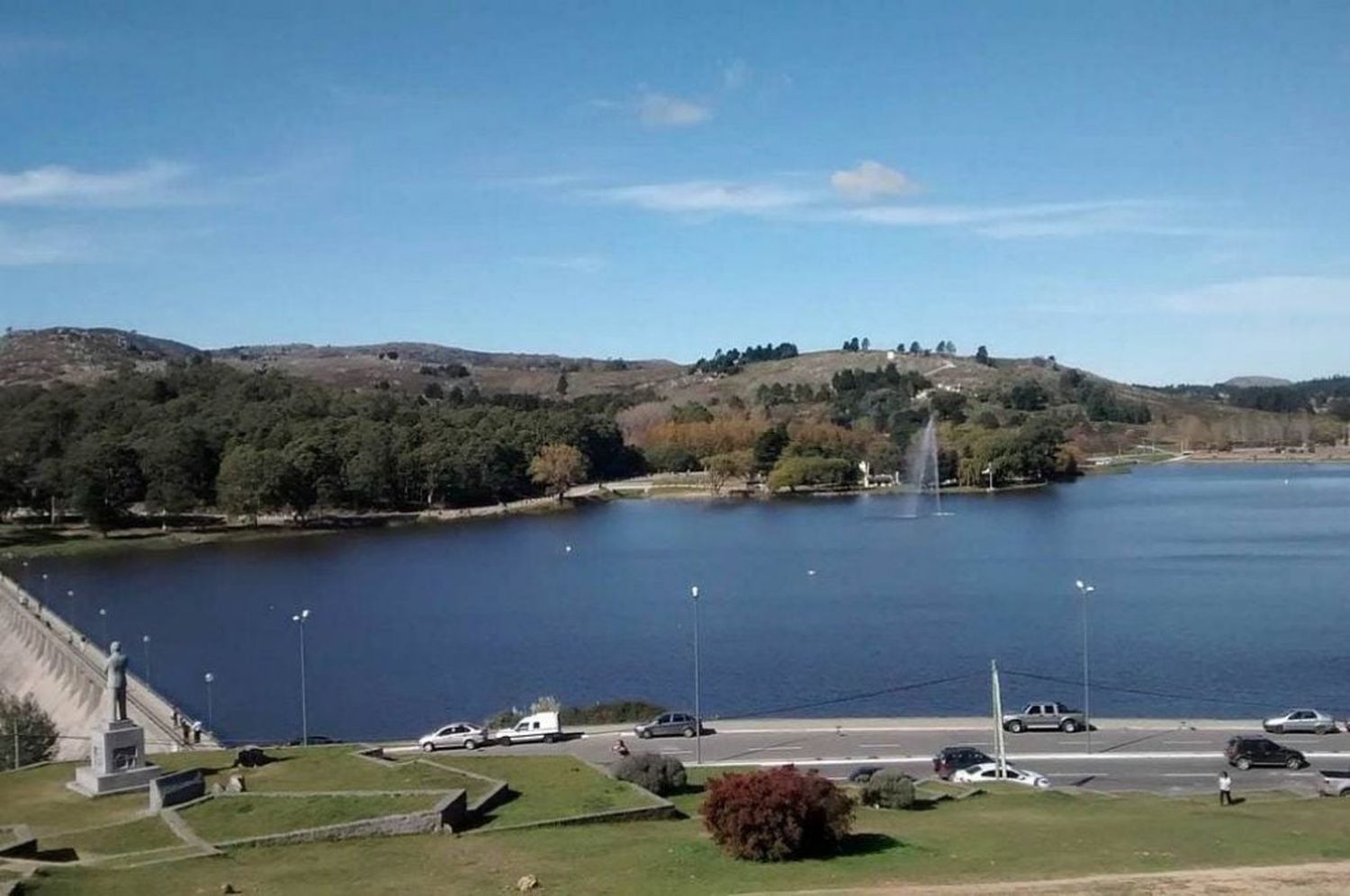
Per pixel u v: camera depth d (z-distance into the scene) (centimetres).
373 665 11425
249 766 5731
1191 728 7512
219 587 16562
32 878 3888
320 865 4112
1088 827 4528
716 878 3794
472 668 11188
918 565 17012
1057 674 10162
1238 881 3472
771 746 7169
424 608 14500
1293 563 16275
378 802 4812
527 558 19000
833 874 3791
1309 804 5144
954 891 3441
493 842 4406
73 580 17262
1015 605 13475
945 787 5734
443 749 7406
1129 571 15825
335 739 8862
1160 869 3816
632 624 13075
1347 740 7131
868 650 11300
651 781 5412
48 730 7575
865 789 5122
